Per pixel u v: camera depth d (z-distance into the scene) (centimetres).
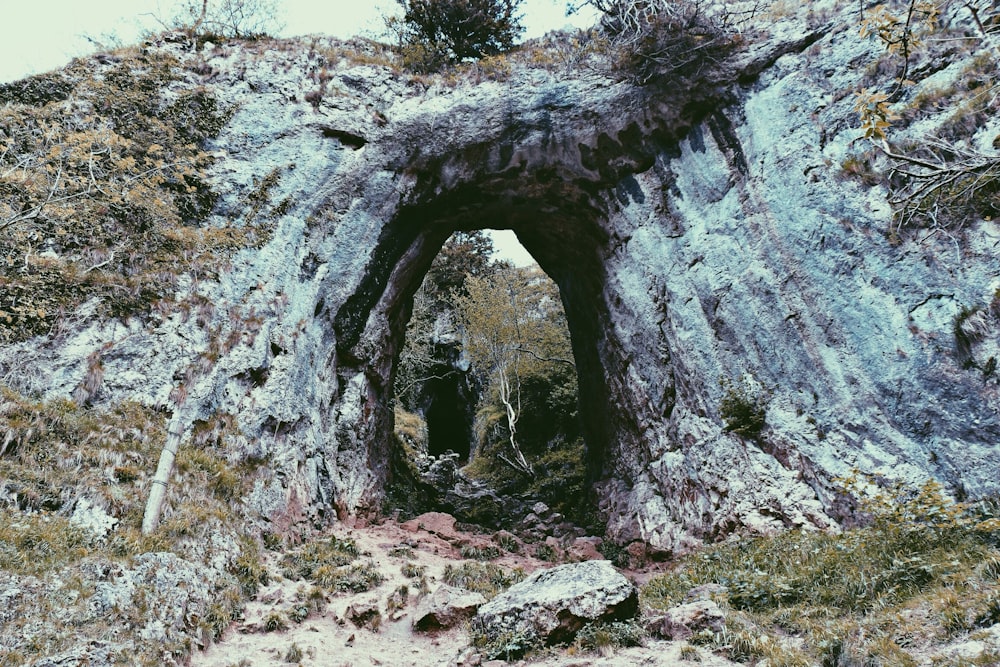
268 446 1225
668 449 1491
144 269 1228
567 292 2128
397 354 1889
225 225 1398
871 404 1088
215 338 1235
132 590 765
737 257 1391
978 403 941
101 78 1443
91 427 991
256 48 1648
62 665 638
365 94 1638
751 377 1312
